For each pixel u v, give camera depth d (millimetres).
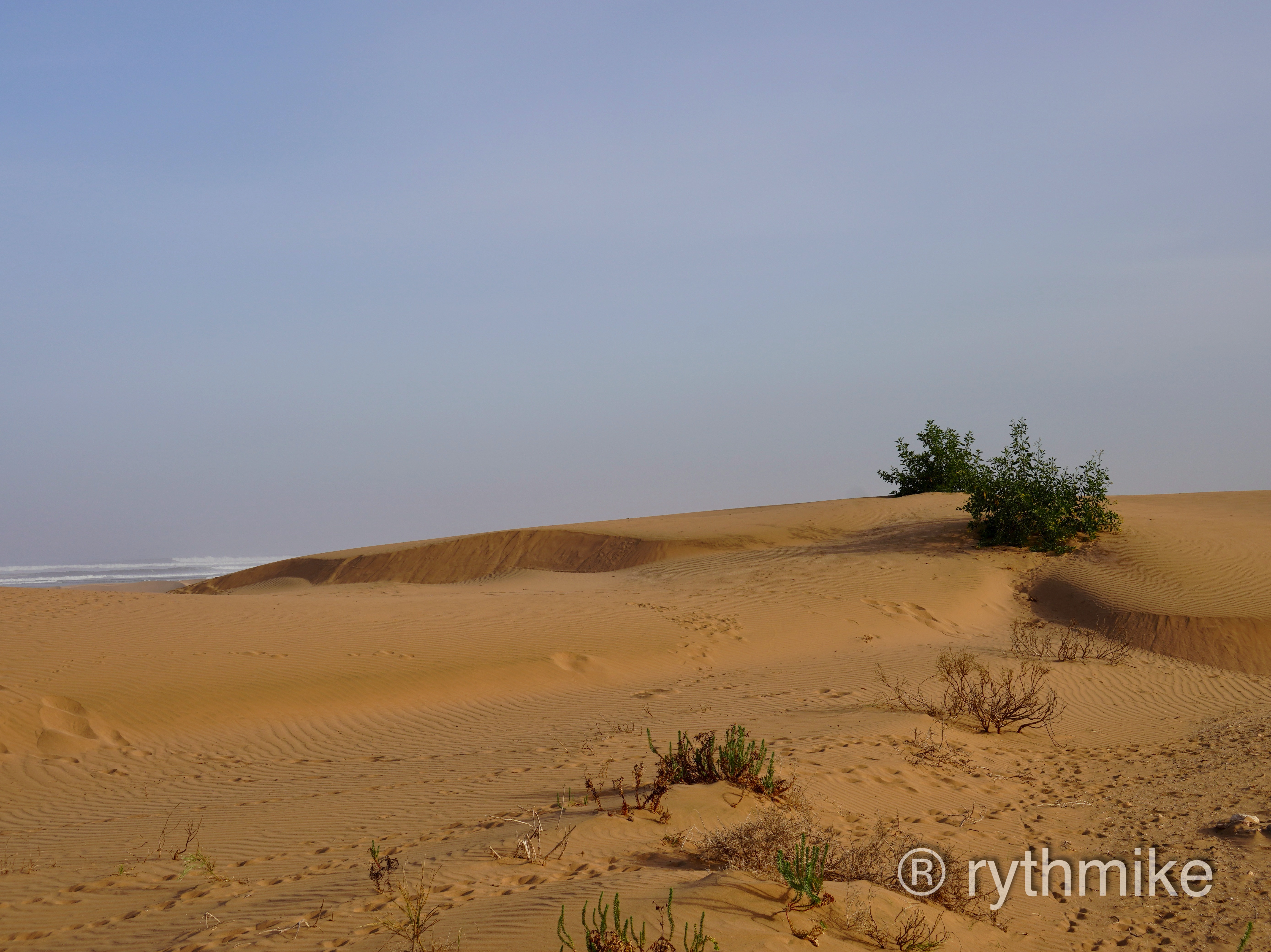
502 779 10023
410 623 18594
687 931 4652
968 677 16375
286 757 12234
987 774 10750
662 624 20297
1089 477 29500
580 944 4586
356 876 6395
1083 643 20859
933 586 25859
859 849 7066
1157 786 10320
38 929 5953
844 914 5395
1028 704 13508
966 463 48219
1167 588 23625
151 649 15312
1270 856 7652
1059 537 29234
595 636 18891
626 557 38656
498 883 5902
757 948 4605
